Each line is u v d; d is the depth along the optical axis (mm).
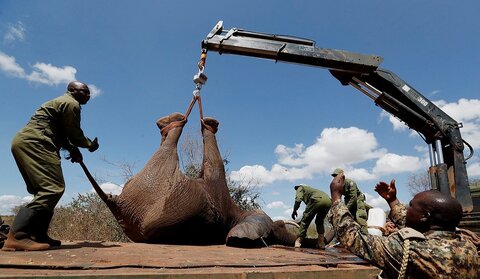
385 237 2742
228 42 6625
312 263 3898
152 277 2930
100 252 4348
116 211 6594
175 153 7039
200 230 6777
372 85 7047
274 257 4547
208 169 7465
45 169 4492
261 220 7000
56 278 2789
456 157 6586
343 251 6145
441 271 2477
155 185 6613
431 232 2699
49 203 4477
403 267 2533
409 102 6836
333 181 3115
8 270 3119
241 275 3168
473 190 7336
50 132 4598
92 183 6176
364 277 3658
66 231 12156
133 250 4785
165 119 7625
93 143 5043
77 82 5047
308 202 8367
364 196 9375
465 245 2586
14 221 4371
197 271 3250
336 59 6691
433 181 6625
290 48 6645
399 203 3867
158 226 6379
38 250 4355
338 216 2908
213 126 8008
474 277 2486
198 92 7508
